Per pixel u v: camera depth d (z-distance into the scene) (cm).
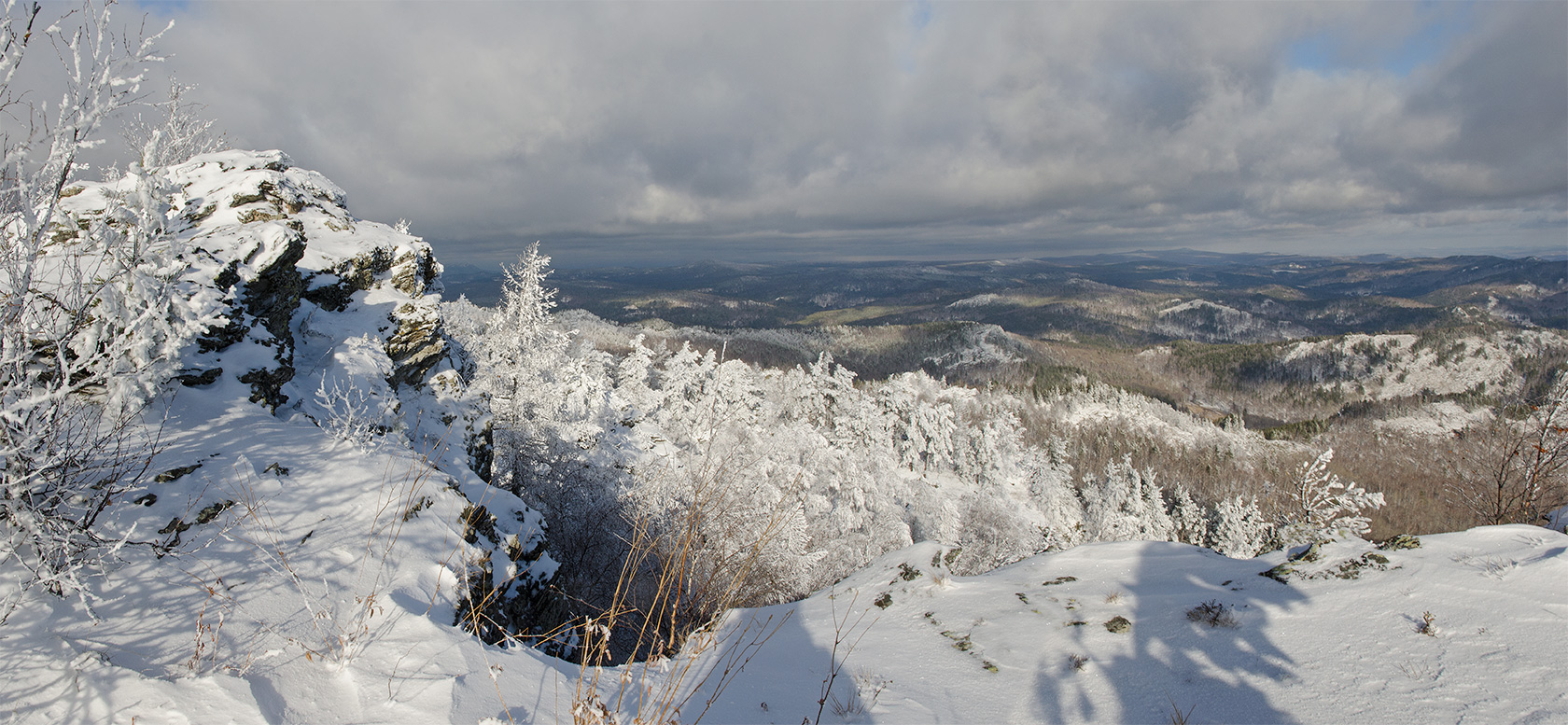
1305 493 2027
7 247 371
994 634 626
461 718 371
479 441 1330
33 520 386
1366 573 610
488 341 2161
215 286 835
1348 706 429
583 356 3106
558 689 443
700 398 4356
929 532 3481
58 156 361
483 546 673
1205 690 478
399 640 439
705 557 779
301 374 989
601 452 2109
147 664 369
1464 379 15225
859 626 681
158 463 570
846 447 3456
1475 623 490
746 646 622
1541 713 378
